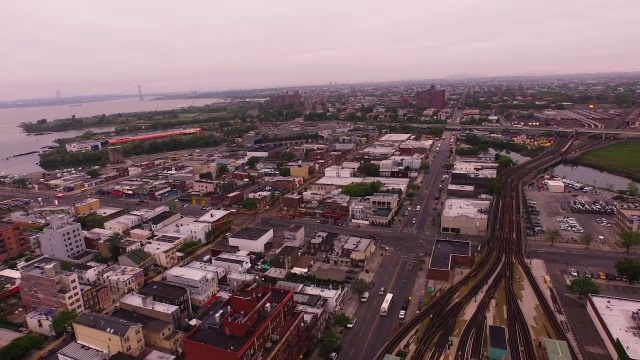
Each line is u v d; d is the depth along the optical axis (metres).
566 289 139.38
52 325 119.88
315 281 145.62
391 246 177.00
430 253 169.38
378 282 146.88
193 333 89.88
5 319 130.12
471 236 185.38
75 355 103.62
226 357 82.50
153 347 111.75
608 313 117.56
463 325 120.62
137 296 128.25
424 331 118.06
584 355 106.75
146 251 166.75
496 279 146.12
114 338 104.25
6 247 178.38
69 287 128.12
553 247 172.62
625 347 102.12
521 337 114.50
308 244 173.88
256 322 92.31
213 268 149.25
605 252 167.00
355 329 120.25
